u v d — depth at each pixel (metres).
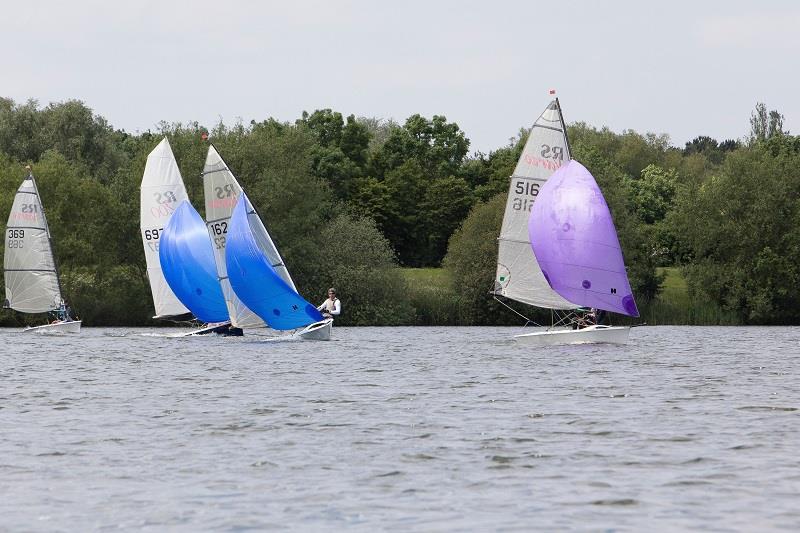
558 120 191.00
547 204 184.62
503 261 194.38
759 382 127.00
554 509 61.41
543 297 192.00
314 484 68.19
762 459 74.81
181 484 68.62
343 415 98.00
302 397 113.19
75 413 101.62
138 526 58.81
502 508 61.78
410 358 169.25
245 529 57.88
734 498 63.59
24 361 169.62
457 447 80.25
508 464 73.81
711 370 144.62
